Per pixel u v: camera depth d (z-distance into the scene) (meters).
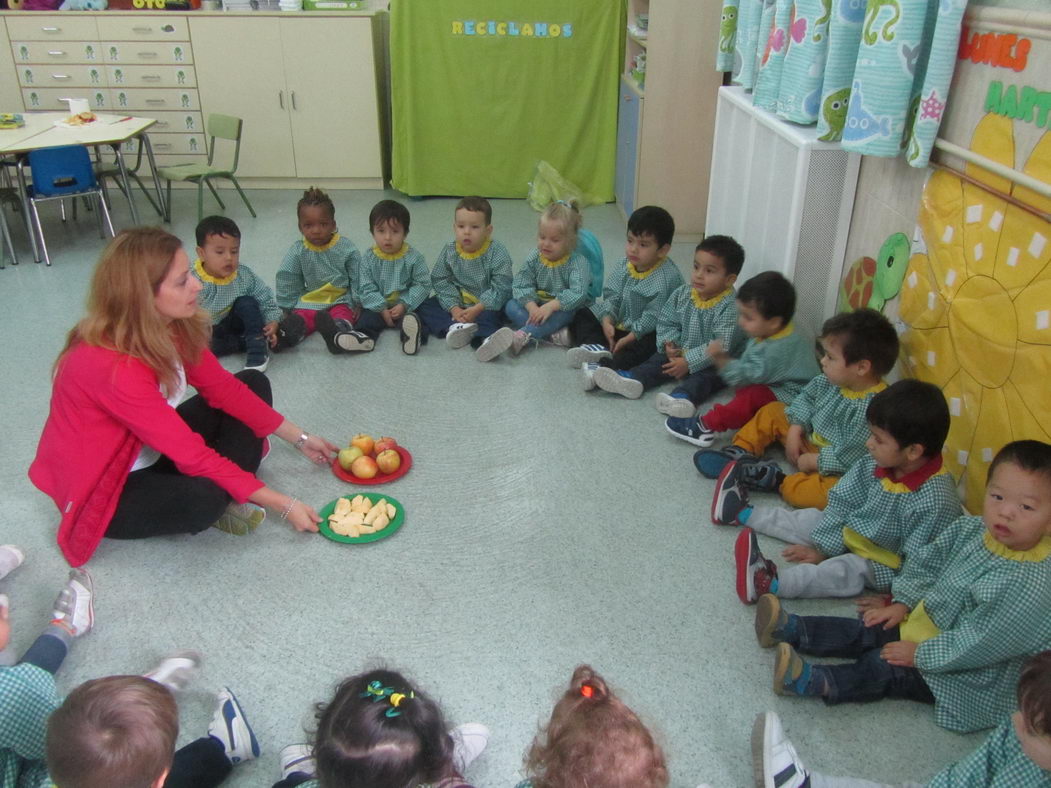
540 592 1.78
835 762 1.40
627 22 4.59
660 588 1.79
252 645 1.64
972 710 1.44
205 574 1.83
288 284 3.10
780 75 2.66
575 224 2.89
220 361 2.87
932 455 1.66
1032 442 1.33
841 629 1.58
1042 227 1.58
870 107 2.02
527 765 1.12
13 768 1.19
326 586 1.79
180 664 1.53
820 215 2.43
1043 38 1.58
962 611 1.45
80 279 3.65
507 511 2.05
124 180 4.25
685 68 3.89
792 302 2.25
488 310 3.08
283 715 1.48
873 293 2.32
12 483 2.15
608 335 2.89
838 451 2.01
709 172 4.10
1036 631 1.34
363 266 3.09
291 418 2.49
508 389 2.68
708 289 2.52
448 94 4.73
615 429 2.44
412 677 1.55
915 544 1.66
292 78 4.82
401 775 1.00
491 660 1.60
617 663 1.59
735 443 2.26
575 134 4.83
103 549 1.90
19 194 3.77
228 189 5.15
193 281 1.73
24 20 4.65
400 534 1.96
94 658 1.60
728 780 1.37
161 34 4.69
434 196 5.03
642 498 2.10
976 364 1.81
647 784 0.99
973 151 1.83
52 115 4.27
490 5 4.53
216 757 1.34
